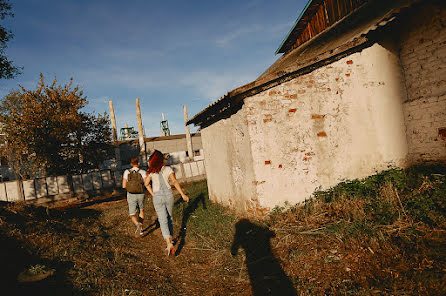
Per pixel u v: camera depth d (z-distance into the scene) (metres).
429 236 2.96
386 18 5.33
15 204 5.98
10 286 2.60
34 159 13.80
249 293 2.87
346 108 5.50
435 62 5.24
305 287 2.65
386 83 5.82
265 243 3.91
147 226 6.19
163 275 3.54
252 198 5.05
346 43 5.32
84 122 15.23
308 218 4.27
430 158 5.46
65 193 13.16
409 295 2.19
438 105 5.21
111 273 3.37
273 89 5.00
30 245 3.71
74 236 4.67
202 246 4.41
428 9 5.25
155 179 4.12
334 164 5.35
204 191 9.14
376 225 3.41
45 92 13.93
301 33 11.44
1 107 16.81
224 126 6.05
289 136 5.07
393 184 4.79
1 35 7.44
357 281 2.52
